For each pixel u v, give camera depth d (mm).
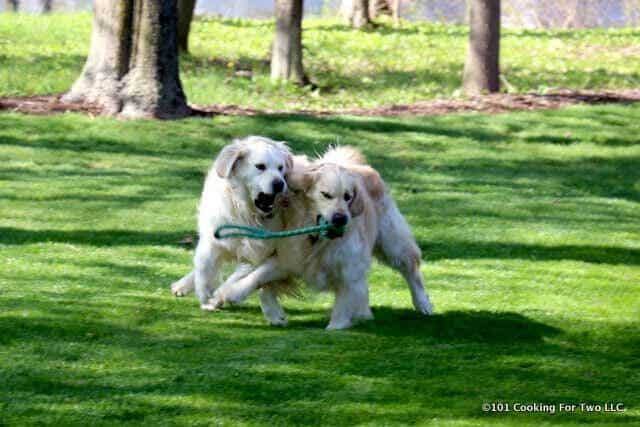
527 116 20906
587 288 10969
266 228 9023
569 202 15367
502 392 7598
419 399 7391
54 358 7930
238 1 56875
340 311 9039
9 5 48156
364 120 20062
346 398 7340
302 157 9781
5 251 11570
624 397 7598
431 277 11312
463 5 53125
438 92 25797
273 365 7910
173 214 13719
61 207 13820
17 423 6699
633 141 19703
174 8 19641
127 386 7398
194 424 6801
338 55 31875
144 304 9602
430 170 17250
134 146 17703
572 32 40031
